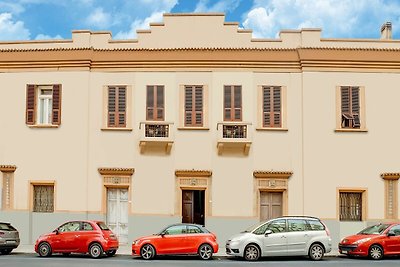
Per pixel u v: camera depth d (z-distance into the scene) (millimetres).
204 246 18438
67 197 22844
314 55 22859
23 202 23016
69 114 23219
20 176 23156
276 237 18234
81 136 23047
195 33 23375
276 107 22969
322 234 18531
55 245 19000
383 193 22422
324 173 22484
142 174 22812
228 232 22344
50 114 23734
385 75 22938
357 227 22266
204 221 22562
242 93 22969
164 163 22812
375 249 18531
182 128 22859
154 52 23234
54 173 23016
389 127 22734
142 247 18422
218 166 22688
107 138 23062
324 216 22297
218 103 22984
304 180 22406
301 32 23234
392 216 22297
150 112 23109
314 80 22844
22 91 23531
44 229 22828
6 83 23641
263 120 22891
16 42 23750
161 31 23453
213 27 23375
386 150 22625
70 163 22984
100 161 22984
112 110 23234
